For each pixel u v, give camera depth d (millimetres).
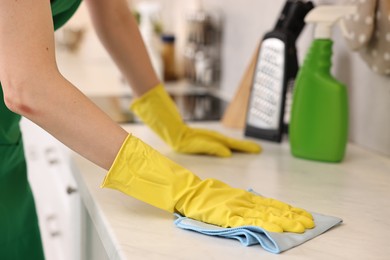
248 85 1467
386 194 970
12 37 742
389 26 1104
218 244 745
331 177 1063
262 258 705
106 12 1144
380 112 1211
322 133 1148
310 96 1153
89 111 789
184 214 839
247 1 1792
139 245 735
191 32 2197
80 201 1245
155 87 1229
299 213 829
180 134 1219
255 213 803
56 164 1664
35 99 753
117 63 1206
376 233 794
